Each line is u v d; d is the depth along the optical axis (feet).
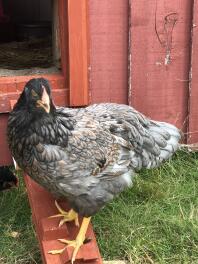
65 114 2.52
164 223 2.94
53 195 2.71
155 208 3.06
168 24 3.17
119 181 2.60
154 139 2.79
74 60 3.03
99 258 2.49
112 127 2.63
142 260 2.71
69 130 2.44
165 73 3.27
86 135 2.48
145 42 3.18
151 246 2.79
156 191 3.21
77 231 2.63
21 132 2.37
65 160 2.39
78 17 2.95
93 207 2.53
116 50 3.16
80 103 3.13
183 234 2.86
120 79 3.23
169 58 3.24
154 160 2.81
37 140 2.35
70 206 2.67
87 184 2.47
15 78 3.09
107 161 2.52
